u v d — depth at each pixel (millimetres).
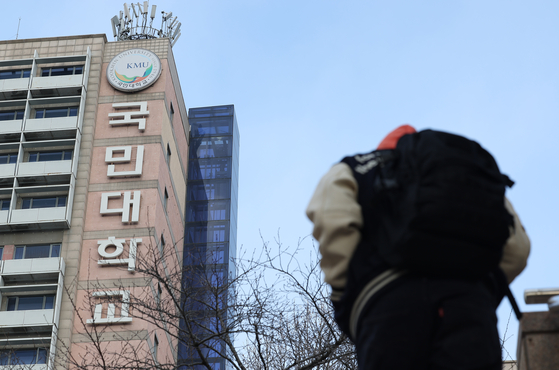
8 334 37375
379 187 1981
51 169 43344
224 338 12992
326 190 2111
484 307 1898
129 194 43469
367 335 1910
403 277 1910
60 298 38406
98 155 45406
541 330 2867
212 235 53812
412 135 2121
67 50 49656
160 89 48594
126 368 14547
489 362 1817
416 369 1833
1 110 46875
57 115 46750
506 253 2229
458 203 1876
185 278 16578
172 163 50500
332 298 2123
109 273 39719
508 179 2100
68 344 36625
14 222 41125
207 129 59469
